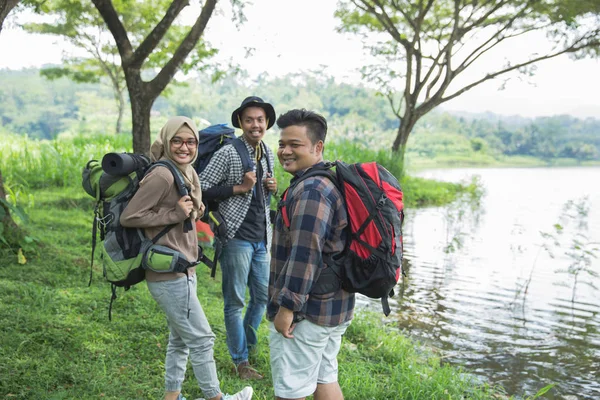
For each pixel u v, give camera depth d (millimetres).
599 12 16109
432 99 18609
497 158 102625
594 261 9594
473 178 22000
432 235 11414
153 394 3389
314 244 2443
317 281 2557
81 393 3240
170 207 2859
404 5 18922
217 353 4195
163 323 4535
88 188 2963
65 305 4688
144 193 2789
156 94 8242
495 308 6691
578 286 7844
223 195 3668
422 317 6266
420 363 4812
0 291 4672
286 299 2455
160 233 2854
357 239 2531
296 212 2486
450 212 15055
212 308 5301
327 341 2727
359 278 2555
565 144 113750
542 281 8008
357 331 5270
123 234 2852
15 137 15117
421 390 3881
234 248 3764
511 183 32344
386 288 2557
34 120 102188
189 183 2943
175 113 91812
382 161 17266
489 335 5766
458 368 4820
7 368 3334
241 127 3854
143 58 8102
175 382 3088
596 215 16047
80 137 17312
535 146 111375
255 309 4090
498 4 17422
